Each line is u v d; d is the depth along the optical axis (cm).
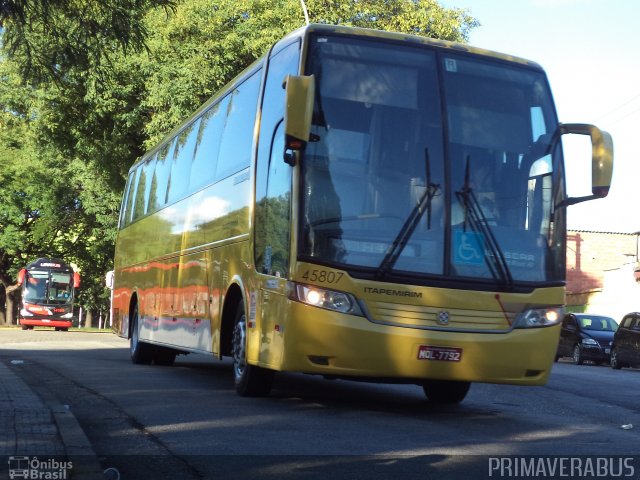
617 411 1127
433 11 3512
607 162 989
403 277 925
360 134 957
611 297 4159
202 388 1243
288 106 904
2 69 3688
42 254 5966
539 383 971
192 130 1520
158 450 726
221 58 3052
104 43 1382
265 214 1042
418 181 953
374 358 915
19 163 4862
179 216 1510
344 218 932
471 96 996
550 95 1034
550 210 991
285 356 937
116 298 2156
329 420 917
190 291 1380
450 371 931
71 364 1708
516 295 953
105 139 3456
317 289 920
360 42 991
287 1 3203
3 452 648
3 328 5191
